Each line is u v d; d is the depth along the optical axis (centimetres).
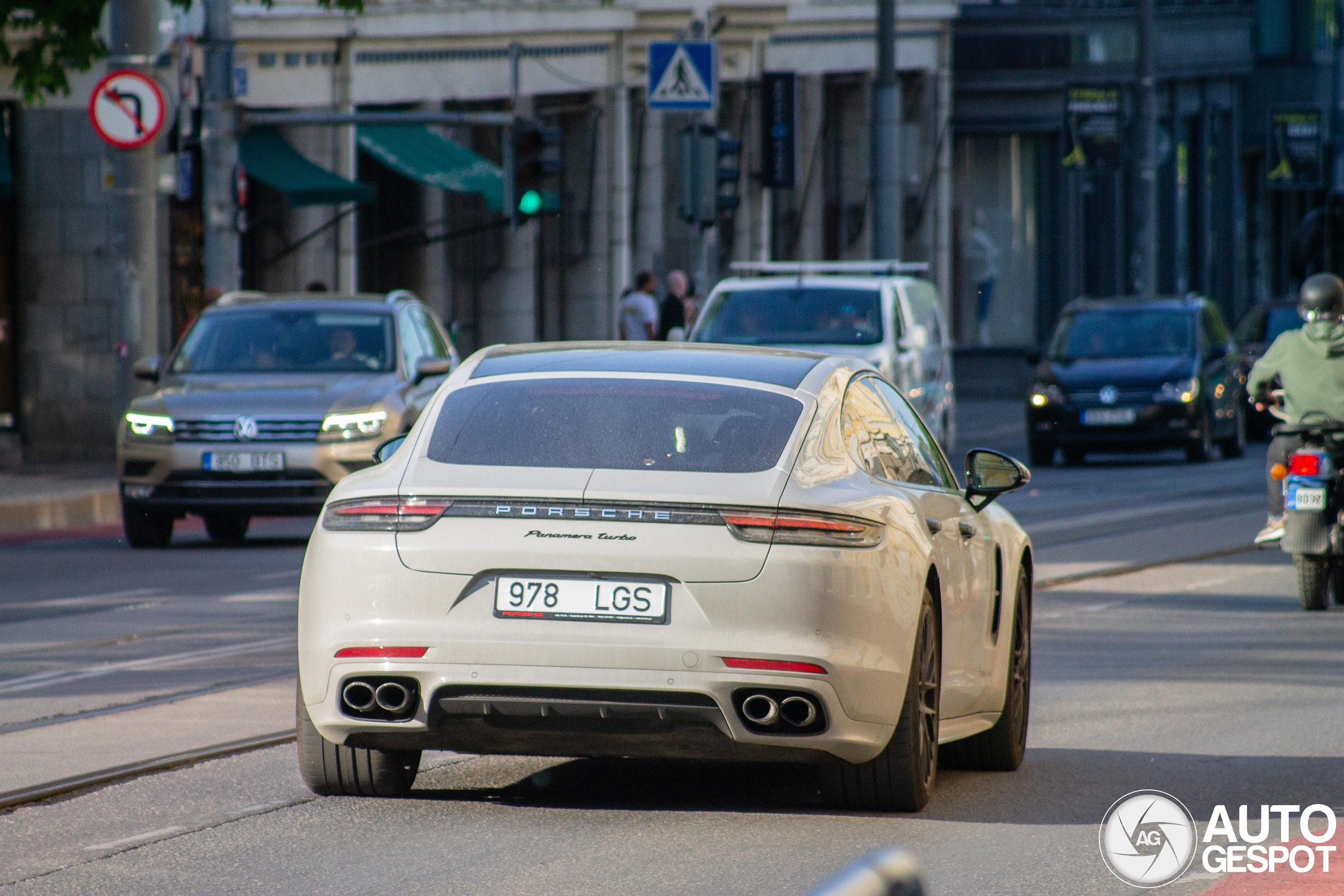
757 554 2262
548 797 2528
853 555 2286
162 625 4184
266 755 2803
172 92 7119
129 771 2678
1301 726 3055
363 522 2334
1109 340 9456
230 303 6222
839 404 2492
